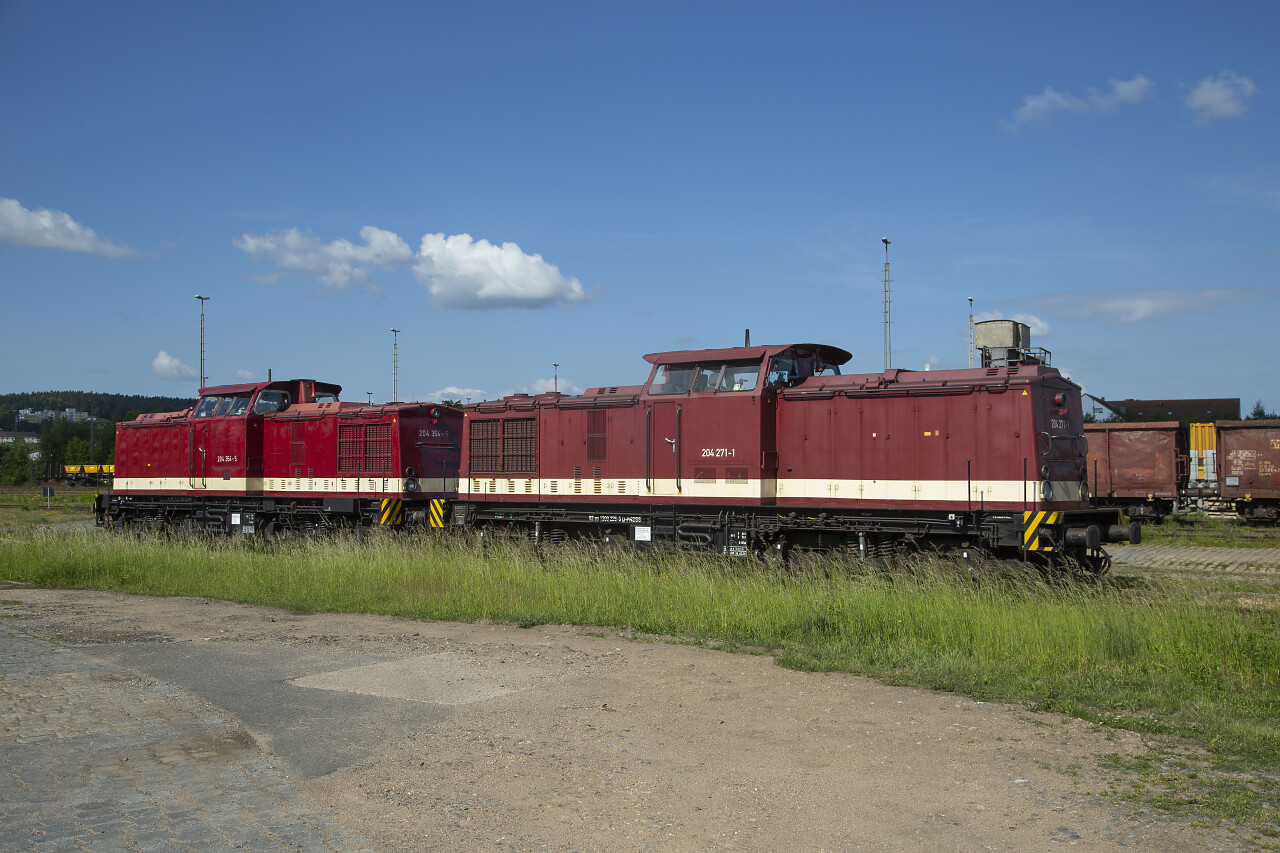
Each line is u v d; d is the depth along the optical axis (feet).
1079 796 18.70
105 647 34.99
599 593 42.60
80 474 249.75
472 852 16.30
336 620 41.50
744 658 31.96
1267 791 18.89
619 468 60.39
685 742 22.52
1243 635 30.22
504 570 49.08
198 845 16.47
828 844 16.56
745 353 55.98
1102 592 39.75
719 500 55.83
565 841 16.78
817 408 54.13
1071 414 51.11
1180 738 22.56
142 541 69.36
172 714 25.09
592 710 25.41
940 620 34.30
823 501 53.42
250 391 83.56
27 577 58.03
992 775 19.97
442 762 21.15
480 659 32.07
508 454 66.03
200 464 85.92
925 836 16.83
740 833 17.06
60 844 16.42
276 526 81.66
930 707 25.43
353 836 16.98
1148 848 16.20
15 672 30.25
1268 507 97.35
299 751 21.95
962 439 49.39
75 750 21.99
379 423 74.18
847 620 35.47
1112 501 100.17
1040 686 27.14
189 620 41.73
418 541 61.31
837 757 21.30
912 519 50.70
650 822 17.60
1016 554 48.93
